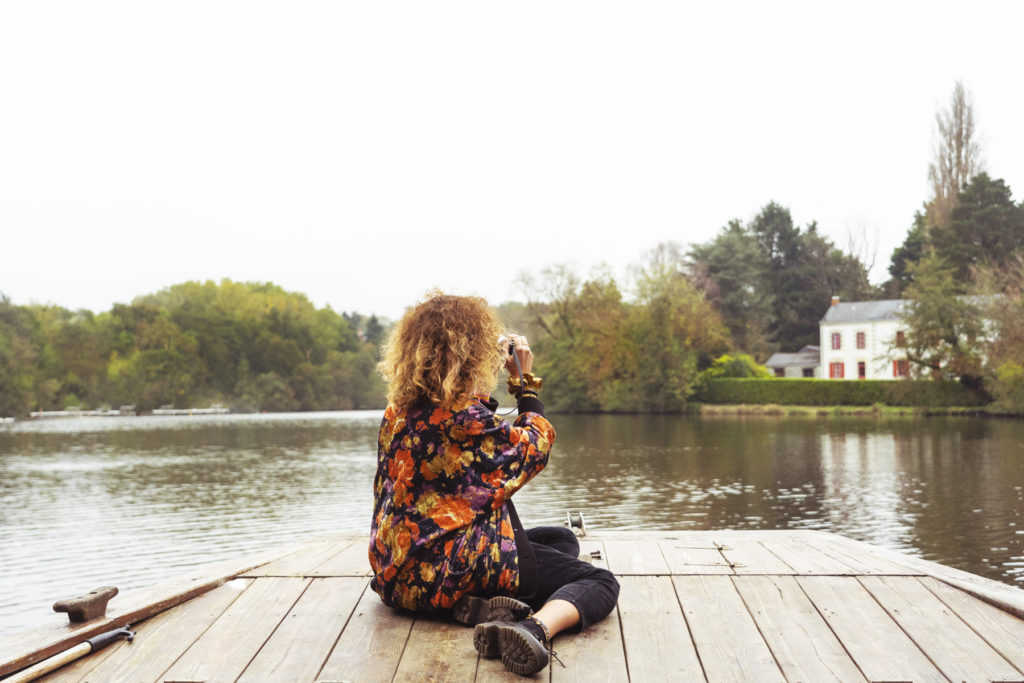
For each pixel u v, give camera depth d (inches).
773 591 136.4
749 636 113.0
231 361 3368.6
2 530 490.6
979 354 1726.1
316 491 656.4
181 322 3277.6
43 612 320.8
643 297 2150.6
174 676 99.8
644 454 949.2
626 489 643.5
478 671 99.5
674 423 1659.7
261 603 131.4
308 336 3624.5
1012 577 364.2
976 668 100.2
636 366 2142.0
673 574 148.6
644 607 127.3
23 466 882.8
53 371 2849.4
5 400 2381.9
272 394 3299.7
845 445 1050.1
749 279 3011.8
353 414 2839.6
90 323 3110.2
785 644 109.7
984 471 746.8
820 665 101.6
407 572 113.8
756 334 2947.8
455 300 115.8
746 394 2134.6
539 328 2288.4
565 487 655.8
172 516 537.3
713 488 647.1
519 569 113.4
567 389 2212.1
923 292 1796.3
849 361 2477.9
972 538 448.8
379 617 121.5
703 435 1272.1
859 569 151.3
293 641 112.0
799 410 1985.7
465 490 112.3
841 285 3245.6
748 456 914.7
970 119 2527.1
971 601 129.3
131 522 516.1
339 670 100.7
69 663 104.3
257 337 3430.1
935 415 1776.6
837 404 1998.0
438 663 102.2
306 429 1702.8
